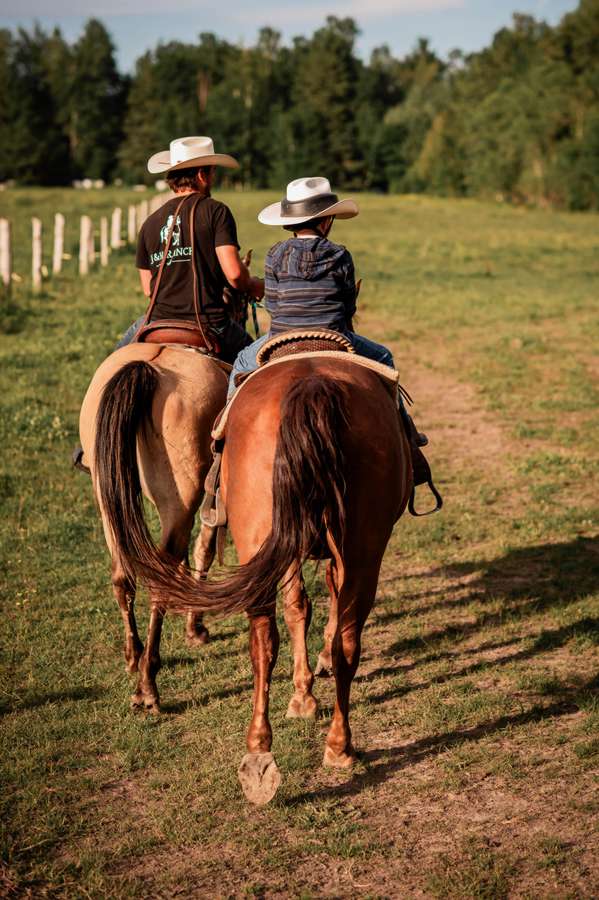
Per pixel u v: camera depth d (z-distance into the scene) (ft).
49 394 43.21
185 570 14.43
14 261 94.89
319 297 16.90
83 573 26.00
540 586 25.62
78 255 102.78
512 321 69.26
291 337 16.62
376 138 435.94
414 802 15.96
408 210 228.22
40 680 20.15
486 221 195.31
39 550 27.37
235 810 15.76
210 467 18.30
